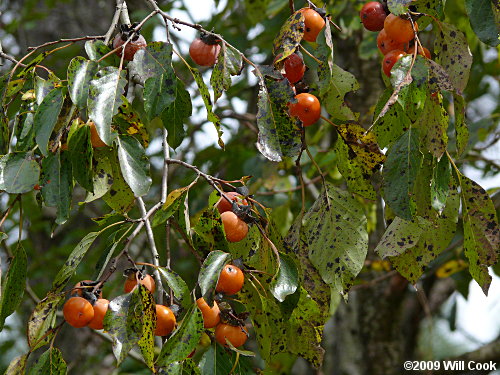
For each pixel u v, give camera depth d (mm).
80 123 889
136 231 915
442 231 923
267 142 867
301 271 935
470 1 892
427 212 884
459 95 856
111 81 859
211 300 826
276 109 875
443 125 833
